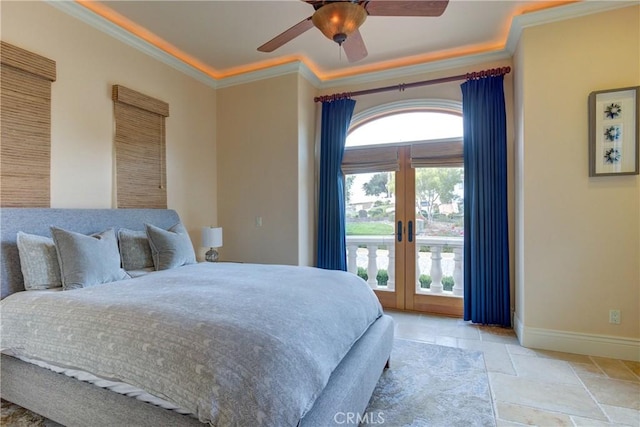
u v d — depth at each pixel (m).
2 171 2.30
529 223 2.90
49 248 2.23
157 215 3.33
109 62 3.04
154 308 1.53
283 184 3.96
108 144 3.02
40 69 2.49
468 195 3.53
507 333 3.23
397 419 1.86
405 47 3.50
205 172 4.16
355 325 1.90
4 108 2.32
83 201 2.81
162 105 3.51
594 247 2.72
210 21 3.05
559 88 2.79
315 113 4.30
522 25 2.88
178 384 1.19
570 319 2.79
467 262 3.53
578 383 2.27
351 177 4.28
